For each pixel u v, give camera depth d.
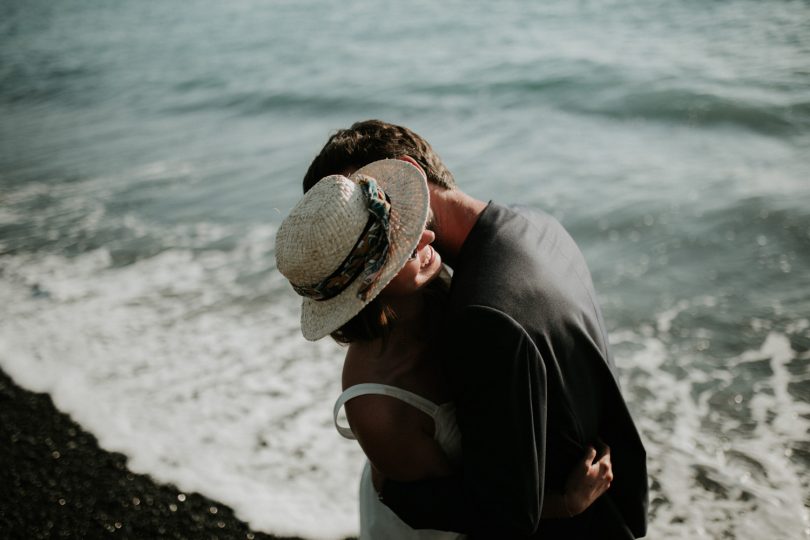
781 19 14.55
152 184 8.70
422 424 1.54
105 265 6.20
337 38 20.30
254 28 24.70
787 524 2.94
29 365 4.59
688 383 4.02
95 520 3.29
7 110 16.41
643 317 4.82
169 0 40.16
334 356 4.51
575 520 1.68
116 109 15.10
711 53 12.71
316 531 3.10
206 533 3.15
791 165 7.43
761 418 3.64
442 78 13.79
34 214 7.75
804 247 5.48
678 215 6.31
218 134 11.82
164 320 5.12
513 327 1.36
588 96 11.32
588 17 18.02
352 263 1.44
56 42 28.38
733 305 4.81
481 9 21.62
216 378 4.34
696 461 3.37
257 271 5.87
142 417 4.01
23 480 3.59
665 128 9.59
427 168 1.70
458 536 1.80
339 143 1.74
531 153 8.95
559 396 1.49
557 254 1.62
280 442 3.72
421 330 1.59
